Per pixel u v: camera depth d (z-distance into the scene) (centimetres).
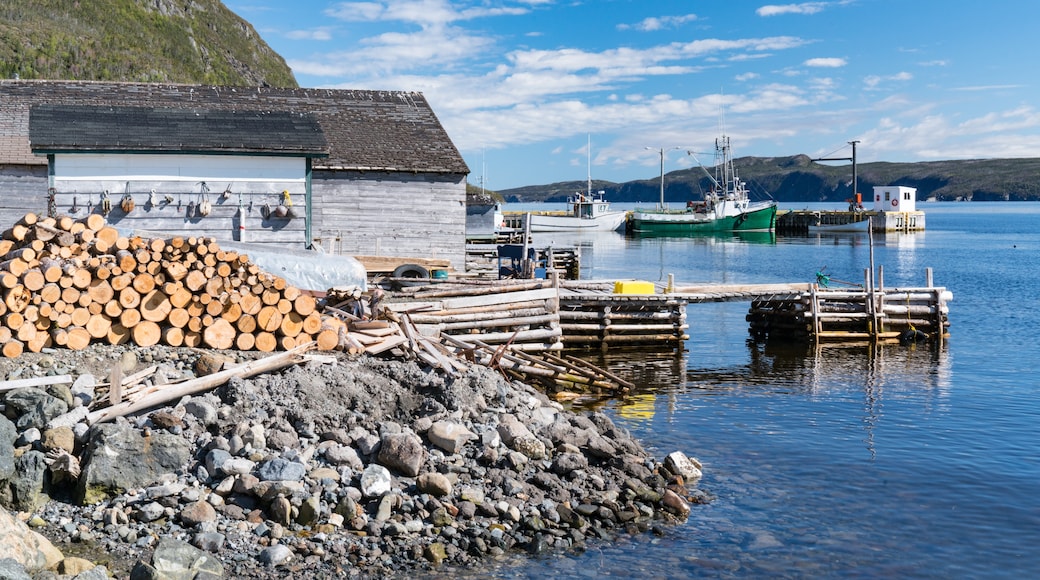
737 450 1509
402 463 1123
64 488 1042
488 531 1027
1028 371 2366
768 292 2775
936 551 1084
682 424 1692
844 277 5194
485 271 3522
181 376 1299
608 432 1434
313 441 1166
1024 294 4366
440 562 955
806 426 1705
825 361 2506
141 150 2080
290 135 2241
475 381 1413
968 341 2906
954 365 2456
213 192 2158
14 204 2836
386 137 3300
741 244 8500
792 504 1232
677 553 1038
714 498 1244
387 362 1437
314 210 3056
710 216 10219
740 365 2425
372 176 3103
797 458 1470
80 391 1199
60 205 2066
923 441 1602
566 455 1226
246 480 1034
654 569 990
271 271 1772
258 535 966
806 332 2828
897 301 2884
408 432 1202
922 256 6994
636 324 2606
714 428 1669
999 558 1068
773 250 7619
